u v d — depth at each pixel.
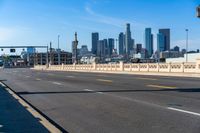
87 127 10.19
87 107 14.41
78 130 9.80
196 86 23.58
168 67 46.44
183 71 43.41
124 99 16.64
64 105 15.40
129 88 22.75
